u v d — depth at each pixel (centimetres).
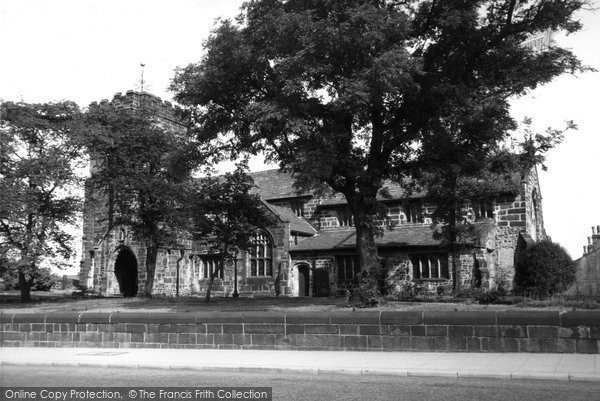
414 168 2270
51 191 3384
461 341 1587
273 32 1967
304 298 3400
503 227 3922
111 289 4734
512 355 1482
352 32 1773
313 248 4153
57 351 1869
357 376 1316
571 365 1300
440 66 2186
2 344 2116
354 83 1739
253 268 4359
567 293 3119
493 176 3341
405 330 1647
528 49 2180
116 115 3497
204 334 1861
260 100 2206
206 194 3322
